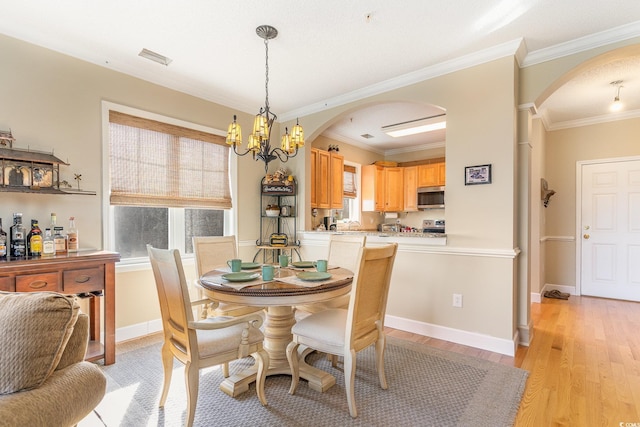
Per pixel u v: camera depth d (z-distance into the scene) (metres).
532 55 2.78
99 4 2.13
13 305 1.10
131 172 3.05
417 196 6.01
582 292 4.79
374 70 3.12
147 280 3.16
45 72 2.54
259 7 2.17
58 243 2.41
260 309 2.69
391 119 4.62
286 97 3.80
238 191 3.98
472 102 2.88
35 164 2.38
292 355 2.06
